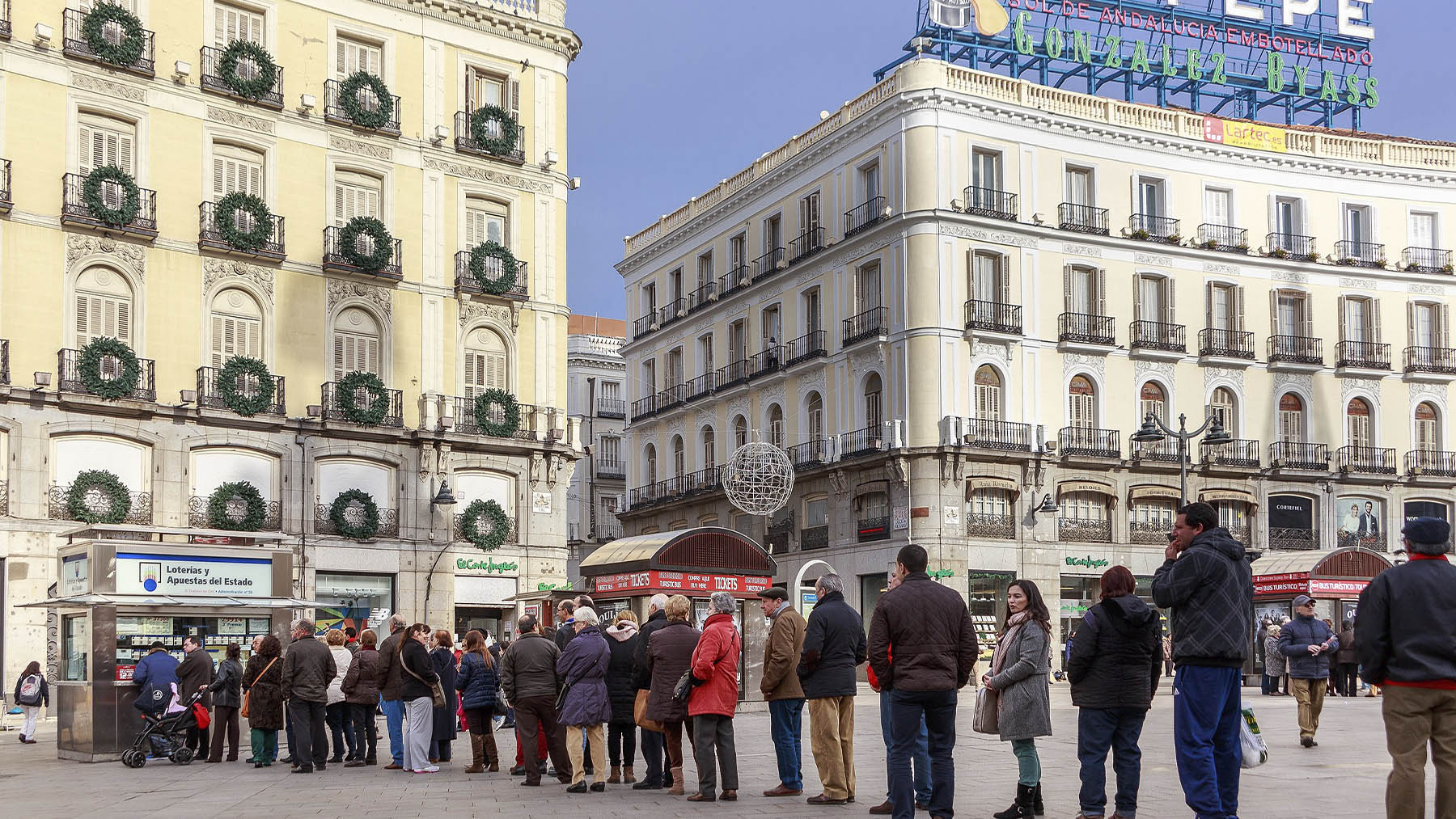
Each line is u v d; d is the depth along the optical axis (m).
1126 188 53.28
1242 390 54.06
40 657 34.84
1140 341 52.09
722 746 14.39
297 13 40.88
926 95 50.03
